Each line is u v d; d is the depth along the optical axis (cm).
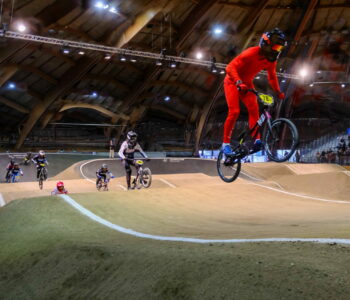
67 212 692
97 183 1470
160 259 312
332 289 199
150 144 4625
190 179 1808
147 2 2445
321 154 3625
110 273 331
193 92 4038
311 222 569
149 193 972
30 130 3666
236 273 245
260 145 447
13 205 764
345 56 3675
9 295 379
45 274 392
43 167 1480
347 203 1067
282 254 269
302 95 4281
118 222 632
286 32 3334
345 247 266
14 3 2042
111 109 4000
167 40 3072
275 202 1072
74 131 4541
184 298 241
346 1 2920
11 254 493
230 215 795
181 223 653
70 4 2216
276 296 207
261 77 3672
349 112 4728
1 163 2528
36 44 2562
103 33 2777
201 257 289
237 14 2986
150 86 3791
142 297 265
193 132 4678
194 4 2730
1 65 2664
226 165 503
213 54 3434
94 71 3281
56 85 3269
